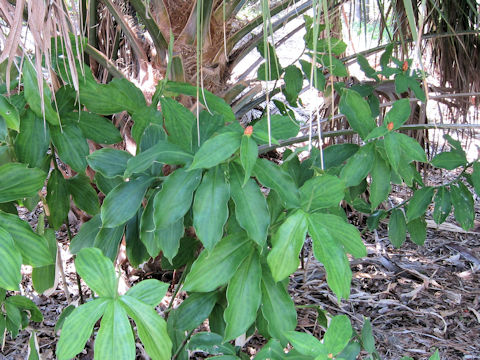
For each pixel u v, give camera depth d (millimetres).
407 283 2879
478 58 2607
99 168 1234
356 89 1882
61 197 1436
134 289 1059
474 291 2822
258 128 1151
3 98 1106
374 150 1420
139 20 1882
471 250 3258
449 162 1833
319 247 1023
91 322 973
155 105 1302
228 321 1121
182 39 1871
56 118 1238
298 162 1549
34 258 1154
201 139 1168
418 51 872
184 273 1572
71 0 1100
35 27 1011
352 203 1733
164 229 1191
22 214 3377
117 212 1203
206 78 1968
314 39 898
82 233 1358
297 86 1862
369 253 3193
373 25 2686
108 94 1257
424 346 2336
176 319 1315
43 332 2252
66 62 1264
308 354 1041
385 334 2406
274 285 1206
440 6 2432
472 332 2457
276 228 1260
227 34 1974
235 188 1075
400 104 1333
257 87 2053
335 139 2984
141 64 1974
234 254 1146
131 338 966
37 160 1255
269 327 1184
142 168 1094
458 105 2818
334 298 2631
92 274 1009
